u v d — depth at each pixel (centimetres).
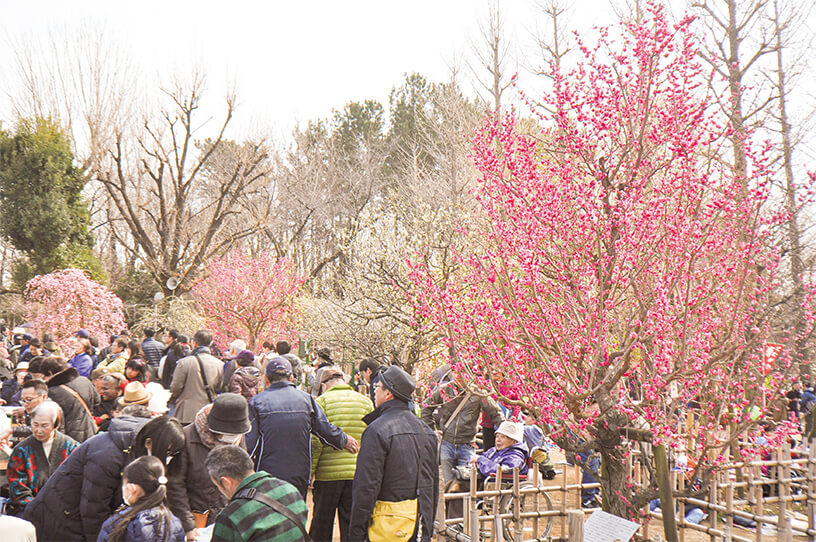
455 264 876
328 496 584
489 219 518
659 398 461
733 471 755
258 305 2005
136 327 2522
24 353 1125
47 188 2616
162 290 2788
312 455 588
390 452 467
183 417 855
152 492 358
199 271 2619
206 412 485
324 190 4000
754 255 450
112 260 3400
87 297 1845
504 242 478
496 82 1842
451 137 2048
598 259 469
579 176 506
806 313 457
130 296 3133
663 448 484
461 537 558
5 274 3253
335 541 675
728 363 455
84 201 2841
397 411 486
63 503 411
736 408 479
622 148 492
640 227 448
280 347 986
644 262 450
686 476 610
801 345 476
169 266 2809
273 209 3791
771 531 687
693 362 439
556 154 511
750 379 470
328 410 610
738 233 448
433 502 495
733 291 462
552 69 500
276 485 340
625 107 483
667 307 437
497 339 509
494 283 473
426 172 2531
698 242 443
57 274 1872
